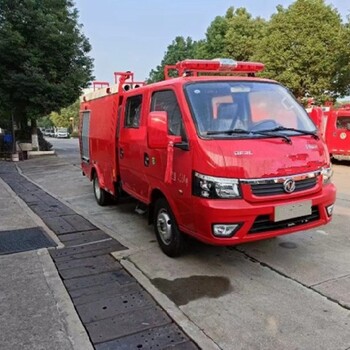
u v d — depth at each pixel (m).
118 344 3.00
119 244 5.33
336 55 19.70
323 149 4.39
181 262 4.59
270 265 4.43
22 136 22.59
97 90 7.33
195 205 3.93
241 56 28.06
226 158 3.76
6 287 3.99
